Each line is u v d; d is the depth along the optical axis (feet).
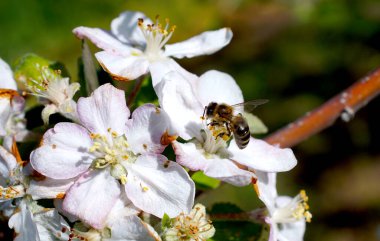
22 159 0.73
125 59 0.77
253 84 1.63
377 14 1.55
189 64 1.61
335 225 1.77
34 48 1.46
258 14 1.60
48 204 0.70
